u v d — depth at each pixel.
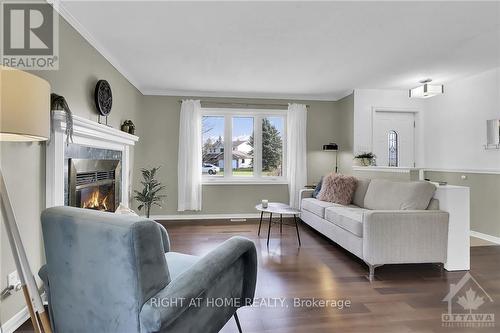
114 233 1.05
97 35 2.87
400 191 3.25
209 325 1.41
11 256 1.79
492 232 3.92
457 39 3.00
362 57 3.51
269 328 1.85
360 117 5.01
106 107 3.19
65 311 1.32
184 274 1.24
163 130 5.16
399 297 2.27
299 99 5.50
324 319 1.95
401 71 4.04
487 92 4.04
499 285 2.50
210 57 3.49
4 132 1.15
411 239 2.73
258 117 5.45
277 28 2.74
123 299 1.09
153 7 2.36
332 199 4.14
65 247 1.22
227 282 1.53
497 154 3.90
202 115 5.32
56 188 2.13
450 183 4.59
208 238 3.88
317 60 3.60
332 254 3.29
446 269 2.82
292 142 5.32
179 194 5.09
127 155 3.81
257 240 3.84
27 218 1.92
